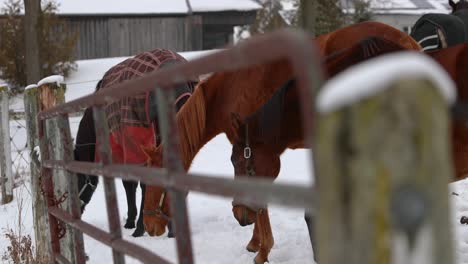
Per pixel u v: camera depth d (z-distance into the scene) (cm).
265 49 116
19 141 1134
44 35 1647
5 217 660
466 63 294
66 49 1678
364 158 89
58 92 462
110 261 482
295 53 102
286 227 557
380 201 89
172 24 2469
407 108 88
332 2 1939
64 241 409
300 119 379
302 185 117
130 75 533
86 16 2353
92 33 2384
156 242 530
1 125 759
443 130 92
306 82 99
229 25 2562
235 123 404
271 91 394
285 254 460
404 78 88
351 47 349
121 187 809
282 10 2092
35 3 1484
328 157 92
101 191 791
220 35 2583
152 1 2506
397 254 90
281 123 384
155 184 195
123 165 234
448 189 94
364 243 90
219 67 141
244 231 557
